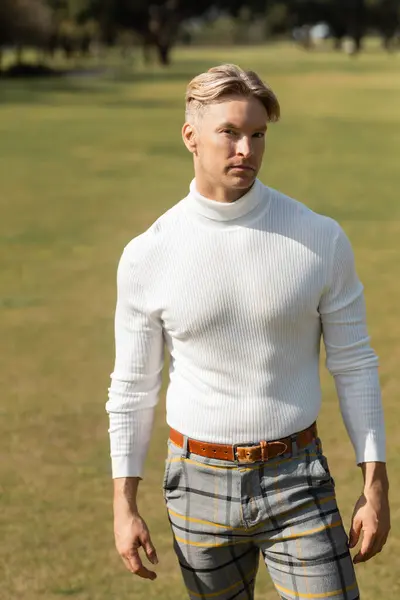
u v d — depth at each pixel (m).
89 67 94.38
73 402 8.61
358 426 3.81
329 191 21.52
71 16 95.31
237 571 3.87
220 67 3.65
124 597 5.41
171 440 3.88
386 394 8.66
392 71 84.12
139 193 21.52
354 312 3.79
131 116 43.72
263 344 3.69
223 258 3.69
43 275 13.60
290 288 3.67
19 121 41.81
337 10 137.12
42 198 20.89
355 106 49.38
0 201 20.55
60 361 9.82
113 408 3.95
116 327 3.96
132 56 125.50
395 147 31.39
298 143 32.75
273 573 3.77
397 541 6.03
